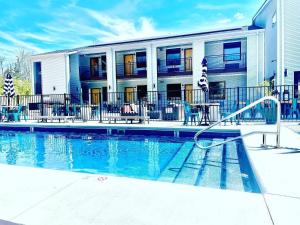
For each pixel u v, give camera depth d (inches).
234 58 738.8
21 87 1556.3
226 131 320.2
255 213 88.4
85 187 118.2
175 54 813.2
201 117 417.7
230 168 201.8
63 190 115.1
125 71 885.2
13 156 270.4
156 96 768.9
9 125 466.6
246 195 104.4
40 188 118.2
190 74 754.2
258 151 183.0
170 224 83.4
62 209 96.5
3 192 113.8
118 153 273.7
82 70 923.4
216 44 755.4
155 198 103.9
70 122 487.5
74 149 300.8
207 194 106.7
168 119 493.7
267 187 111.6
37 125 443.5
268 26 677.9
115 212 92.9
